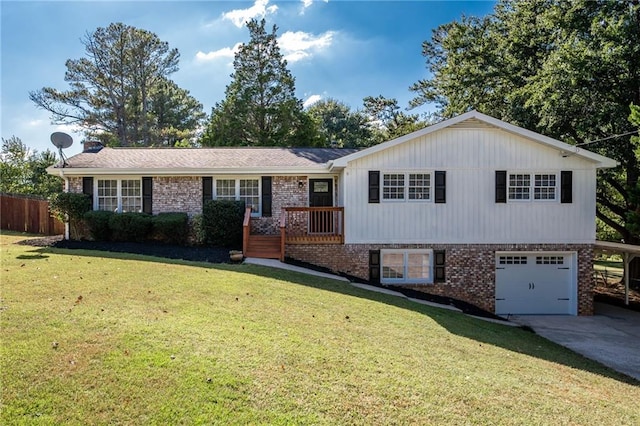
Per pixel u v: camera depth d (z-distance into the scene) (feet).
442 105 120.67
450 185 44.47
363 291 37.27
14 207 64.85
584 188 44.78
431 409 14.94
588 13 51.55
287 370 16.69
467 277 44.83
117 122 115.03
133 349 16.74
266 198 51.34
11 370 14.42
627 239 60.13
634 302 52.11
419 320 29.09
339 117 167.73
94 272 30.86
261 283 32.07
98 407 12.96
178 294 26.17
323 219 50.80
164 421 12.62
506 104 65.98
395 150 44.34
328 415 13.83
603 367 26.48
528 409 15.94
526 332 35.96
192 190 51.49
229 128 92.99
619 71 48.93
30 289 24.67
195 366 15.88
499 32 72.43
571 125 54.49
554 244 44.70
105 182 51.42
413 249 45.03
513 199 44.75
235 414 13.29
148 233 49.67
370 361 18.81
